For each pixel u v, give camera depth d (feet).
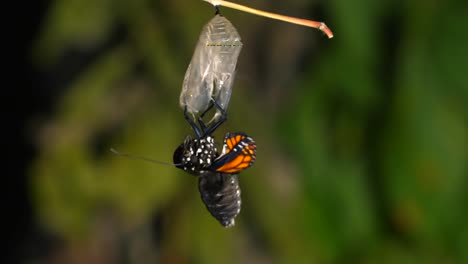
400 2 3.61
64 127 3.62
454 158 3.57
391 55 3.61
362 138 3.62
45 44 3.59
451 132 3.57
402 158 3.58
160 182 3.58
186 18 3.58
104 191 3.59
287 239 3.60
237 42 3.02
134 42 3.61
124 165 3.59
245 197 3.61
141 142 3.58
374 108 3.62
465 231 3.58
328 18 3.67
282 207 3.61
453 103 3.57
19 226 4.34
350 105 3.63
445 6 3.59
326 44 3.68
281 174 3.63
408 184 3.58
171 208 3.60
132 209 3.58
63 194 3.62
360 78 3.61
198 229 3.59
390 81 3.61
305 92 3.66
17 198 4.39
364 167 3.63
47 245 4.14
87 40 3.62
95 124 3.61
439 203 3.58
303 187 3.63
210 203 3.03
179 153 3.03
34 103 4.27
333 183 3.63
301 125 3.65
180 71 3.58
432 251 3.60
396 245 3.61
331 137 3.64
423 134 3.57
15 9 4.22
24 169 4.39
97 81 3.62
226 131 3.58
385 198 3.61
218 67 3.01
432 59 3.58
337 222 3.63
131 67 3.61
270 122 3.67
